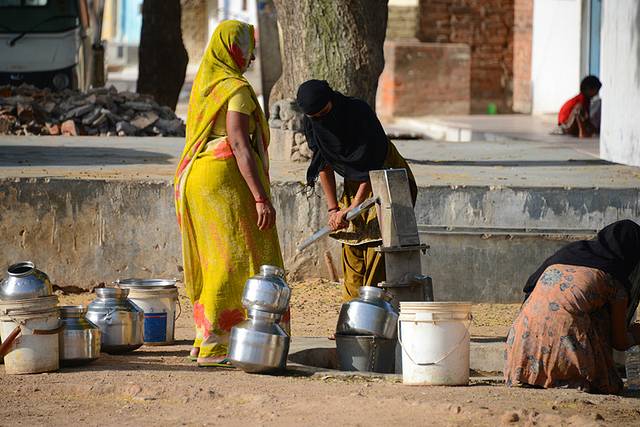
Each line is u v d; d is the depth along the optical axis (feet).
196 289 32.99
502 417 25.77
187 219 32.58
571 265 30.94
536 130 103.71
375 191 33.63
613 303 30.86
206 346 32.22
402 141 75.92
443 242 46.34
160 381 29.71
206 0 215.72
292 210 48.29
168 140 71.72
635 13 63.62
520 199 48.21
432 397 28.19
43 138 71.10
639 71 62.90
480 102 135.23
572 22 119.03
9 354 30.66
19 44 94.79
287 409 26.96
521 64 132.57
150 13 97.04
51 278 48.11
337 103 33.45
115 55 228.43
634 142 63.26
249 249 32.17
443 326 30.14
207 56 32.19
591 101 96.17
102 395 28.91
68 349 31.60
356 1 57.11
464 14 134.10
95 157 58.85
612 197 48.37
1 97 80.28
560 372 30.42
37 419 26.27
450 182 49.39
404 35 134.21
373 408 27.02
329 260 48.49
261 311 31.07
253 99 32.12
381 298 33.27
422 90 131.44
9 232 47.80
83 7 100.73
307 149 56.39
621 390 31.35
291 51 58.75
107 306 34.04
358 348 32.94
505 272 46.34
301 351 34.45
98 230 48.11
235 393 28.50
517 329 30.94
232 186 32.04
